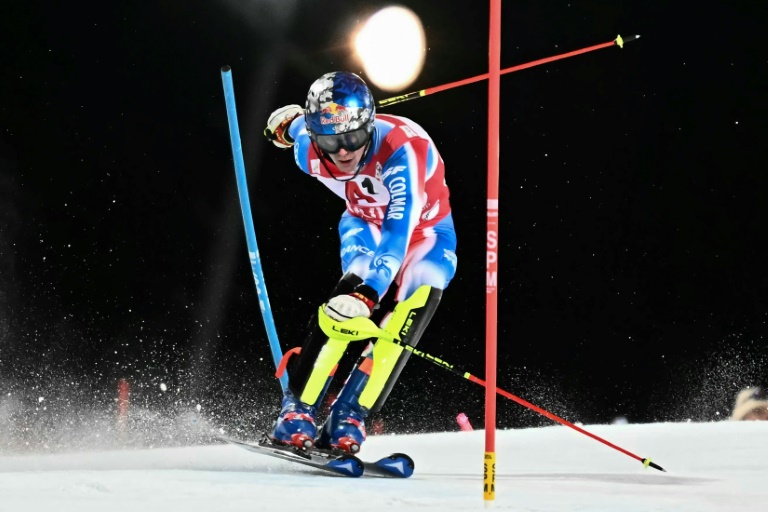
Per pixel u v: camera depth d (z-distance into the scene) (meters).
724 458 15.91
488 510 9.76
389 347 14.14
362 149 13.82
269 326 15.65
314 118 13.54
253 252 15.73
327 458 13.48
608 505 10.20
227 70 15.59
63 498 10.33
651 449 17.56
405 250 13.31
